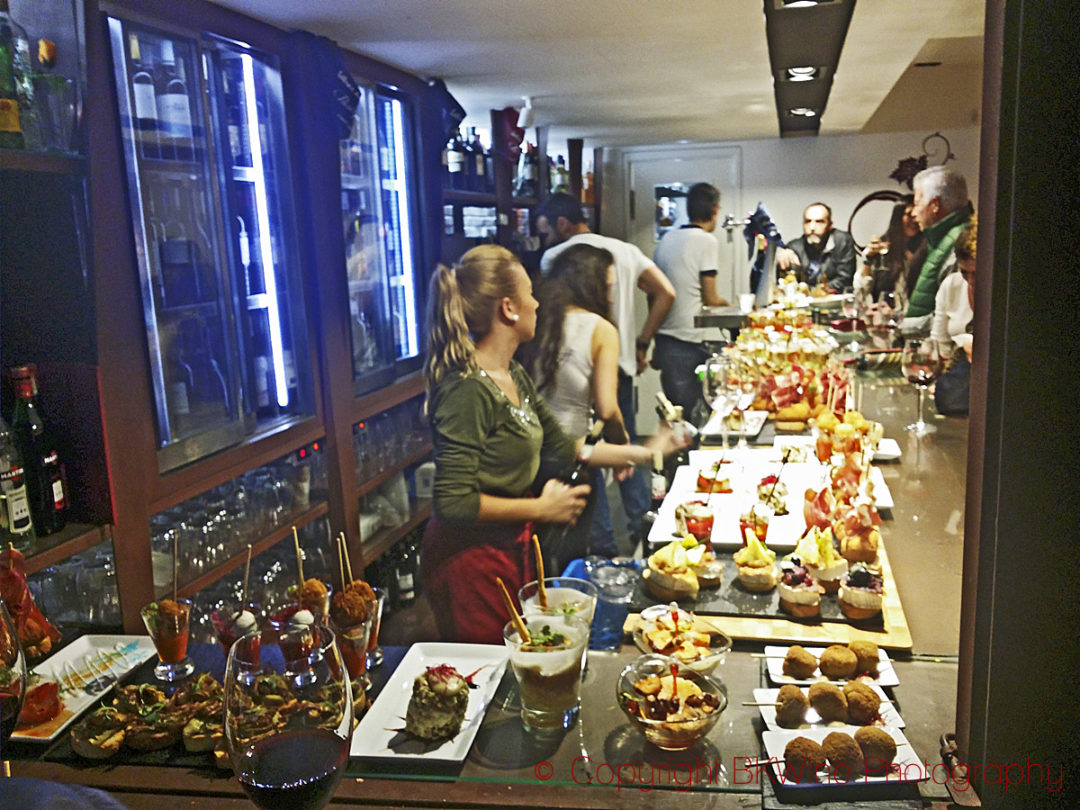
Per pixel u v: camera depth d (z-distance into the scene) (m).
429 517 1.91
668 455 1.87
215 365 1.57
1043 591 0.83
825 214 2.05
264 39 1.56
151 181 1.42
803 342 2.06
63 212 1.27
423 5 1.38
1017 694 0.85
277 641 0.80
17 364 1.29
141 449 1.38
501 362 1.82
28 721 1.03
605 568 1.39
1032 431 0.81
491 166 1.95
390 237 1.85
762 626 1.19
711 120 1.98
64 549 1.26
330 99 1.64
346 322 1.82
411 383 1.87
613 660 1.13
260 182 1.67
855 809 0.85
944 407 1.95
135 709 1.01
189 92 1.50
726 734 0.97
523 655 0.97
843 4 1.23
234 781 0.93
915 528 1.46
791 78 1.69
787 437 1.97
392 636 1.66
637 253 1.95
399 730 0.98
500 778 0.91
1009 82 0.78
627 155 2.02
